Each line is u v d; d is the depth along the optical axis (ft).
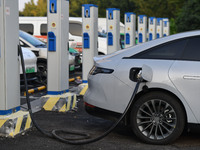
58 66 26.84
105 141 19.35
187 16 103.76
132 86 19.02
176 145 18.80
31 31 63.46
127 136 20.44
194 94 18.35
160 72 18.71
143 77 18.42
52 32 26.68
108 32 43.29
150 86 18.72
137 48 19.66
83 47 35.53
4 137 19.49
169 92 18.84
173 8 138.62
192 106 18.40
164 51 19.26
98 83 19.74
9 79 19.75
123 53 19.83
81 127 22.24
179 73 18.54
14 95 20.35
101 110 19.63
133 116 18.98
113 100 19.34
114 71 19.40
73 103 27.73
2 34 19.27
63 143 18.83
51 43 26.76
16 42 20.26
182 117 18.52
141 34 61.21
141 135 18.95
